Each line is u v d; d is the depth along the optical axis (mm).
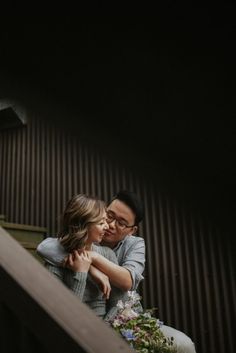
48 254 1341
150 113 3016
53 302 552
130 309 1334
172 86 2891
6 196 4055
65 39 3512
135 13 3043
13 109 3975
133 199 1644
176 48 2863
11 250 637
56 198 3645
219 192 2684
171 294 2783
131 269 1496
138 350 1189
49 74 3701
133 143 3135
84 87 3449
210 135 2715
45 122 3826
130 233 1693
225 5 2619
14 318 614
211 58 2701
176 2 2830
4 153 4195
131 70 3113
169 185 2910
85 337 507
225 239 2641
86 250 1374
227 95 2637
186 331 2689
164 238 2875
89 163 3430
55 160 3697
